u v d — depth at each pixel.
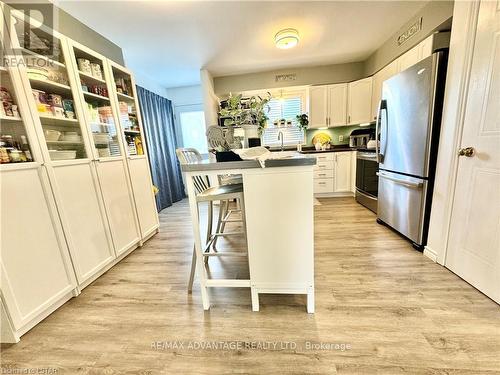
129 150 2.47
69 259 1.64
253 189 1.25
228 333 1.27
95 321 1.42
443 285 1.55
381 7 2.42
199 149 5.30
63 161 1.63
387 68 3.24
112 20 2.27
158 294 1.66
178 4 2.11
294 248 1.30
